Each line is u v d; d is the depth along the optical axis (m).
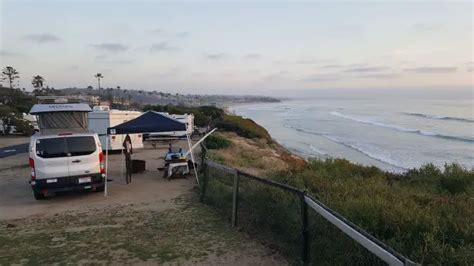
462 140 43.66
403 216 6.11
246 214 8.34
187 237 7.34
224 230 7.68
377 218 6.16
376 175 12.51
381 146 40.06
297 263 5.95
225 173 12.89
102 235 7.66
